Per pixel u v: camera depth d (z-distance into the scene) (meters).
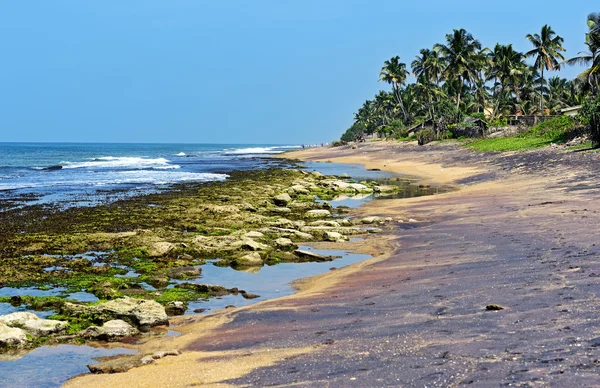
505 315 9.63
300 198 37.62
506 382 6.63
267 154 139.12
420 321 10.04
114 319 11.91
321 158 96.69
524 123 73.94
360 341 9.25
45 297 14.22
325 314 11.64
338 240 21.86
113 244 21.12
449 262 15.80
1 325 10.87
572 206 23.64
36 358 9.98
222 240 20.92
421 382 6.97
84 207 32.19
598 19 59.72
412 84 137.50
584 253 14.40
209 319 12.16
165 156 134.12
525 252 15.59
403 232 22.88
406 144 95.75
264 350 9.48
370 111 185.38
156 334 11.35
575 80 66.12
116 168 76.25
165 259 18.69
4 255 19.48
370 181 49.00
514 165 45.47
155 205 33.03
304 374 7.89
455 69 93.44
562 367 6.88
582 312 9.19
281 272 17.11
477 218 23.98
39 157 120.38
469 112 104.81
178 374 8.57
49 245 21.02
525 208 24.78
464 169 52.50
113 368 9.10
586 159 38.34
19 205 33.44
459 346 8.23
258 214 29.55
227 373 8.39
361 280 15.00
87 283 15.88
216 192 39.56
